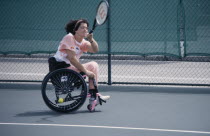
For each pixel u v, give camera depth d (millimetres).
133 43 19203
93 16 19641
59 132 12000
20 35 20047
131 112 14289
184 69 23281
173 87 18766
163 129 12227
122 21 19125
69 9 19828
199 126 12555
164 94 17219
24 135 11766
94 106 14266
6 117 13773
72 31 14258
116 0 19188
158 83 18594
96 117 13656
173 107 14977
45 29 19969
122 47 19109
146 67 23953
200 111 14398
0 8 20109
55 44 19906
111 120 13273
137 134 11734
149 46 19203
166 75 21750
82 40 14602
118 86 19031
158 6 19172
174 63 25109
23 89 18516
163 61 25531
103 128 12367
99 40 19172
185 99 16281
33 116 13883
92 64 14352
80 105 14172
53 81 14172
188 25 18969
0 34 20078
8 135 11789
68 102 15203
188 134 11727
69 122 13078
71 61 14047
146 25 19156
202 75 21641
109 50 19062
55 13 19875
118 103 15648
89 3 19656
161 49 19172
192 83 19766
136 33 19188
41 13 19906
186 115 13867
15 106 15352
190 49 18922
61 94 14172
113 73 22547
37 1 19891
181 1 19000
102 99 14414
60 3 19828
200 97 16609
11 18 20031
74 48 14078
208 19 18875
